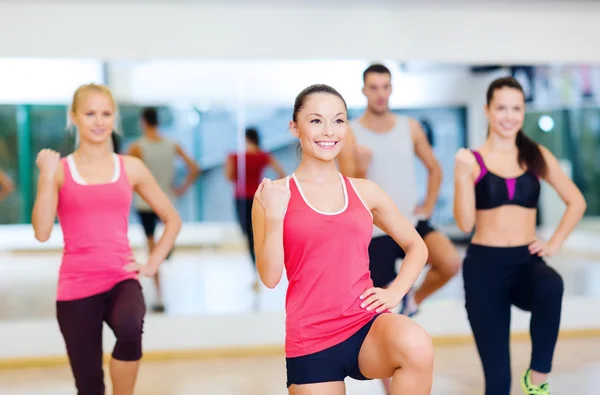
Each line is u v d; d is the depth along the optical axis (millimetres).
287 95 5309
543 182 5453
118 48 4957
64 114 5035
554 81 5320
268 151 5469
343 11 5090
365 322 2240
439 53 5172
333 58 5109
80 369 3008
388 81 4027
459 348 5031
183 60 5051
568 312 5359
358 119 4102
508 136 3264
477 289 3250
